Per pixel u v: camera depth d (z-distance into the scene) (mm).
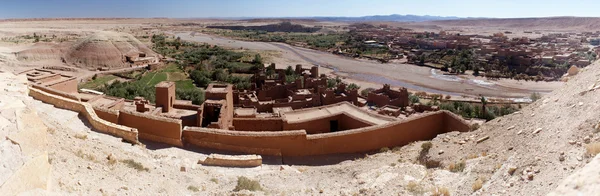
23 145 7805
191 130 20000
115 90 62438
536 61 113625
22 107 9438
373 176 14023
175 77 88625
